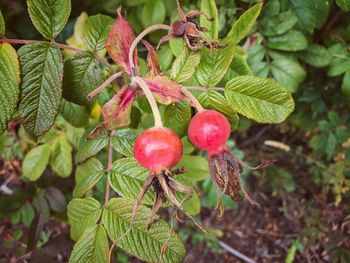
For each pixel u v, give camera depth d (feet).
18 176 0.71
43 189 0.64
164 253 0.39
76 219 0.41
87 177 0.44
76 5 0.67
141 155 0.34
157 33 0.62
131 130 0.45
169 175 0.34
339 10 0.63
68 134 0.60
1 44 0.38
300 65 0.64
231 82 0.40
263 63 0.59
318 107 0.72
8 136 0.66
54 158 0.60
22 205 0.65
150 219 0.36
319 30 0.65
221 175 0.36
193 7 0.60
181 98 0.37
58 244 0.55
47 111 0.39
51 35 0.39
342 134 0.70
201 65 0.40
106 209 0.40
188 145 0.54
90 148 0.45
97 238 0.39
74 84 0.43
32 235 0.56
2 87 0.37
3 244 0.65
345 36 0.64
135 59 0.38
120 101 0.37
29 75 0.39
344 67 0.61
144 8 0.61
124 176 0.41
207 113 0.36
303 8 0.59
